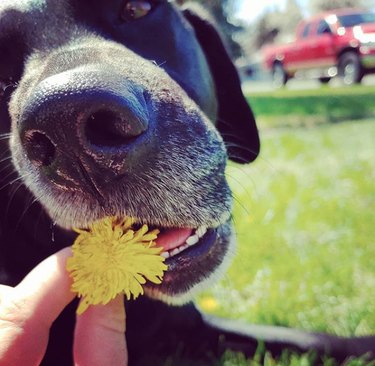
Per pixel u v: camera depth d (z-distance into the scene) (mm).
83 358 1161
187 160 1331
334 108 8320
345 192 3854
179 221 1328
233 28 16500
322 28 12555
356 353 1952
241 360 1976
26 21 1589
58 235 1807
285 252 2832
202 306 2441
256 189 4047
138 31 1739
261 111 8578
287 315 2273
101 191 1172
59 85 1086
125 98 1098
